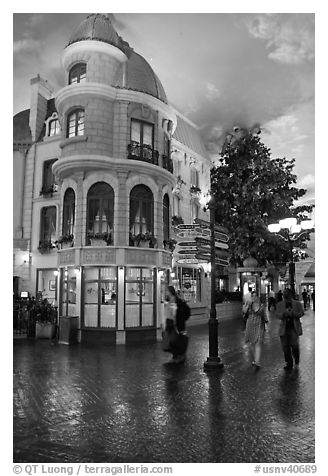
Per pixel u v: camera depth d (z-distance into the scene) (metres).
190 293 22.58
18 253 21.27
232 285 31.53
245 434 5.65
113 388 8.09
